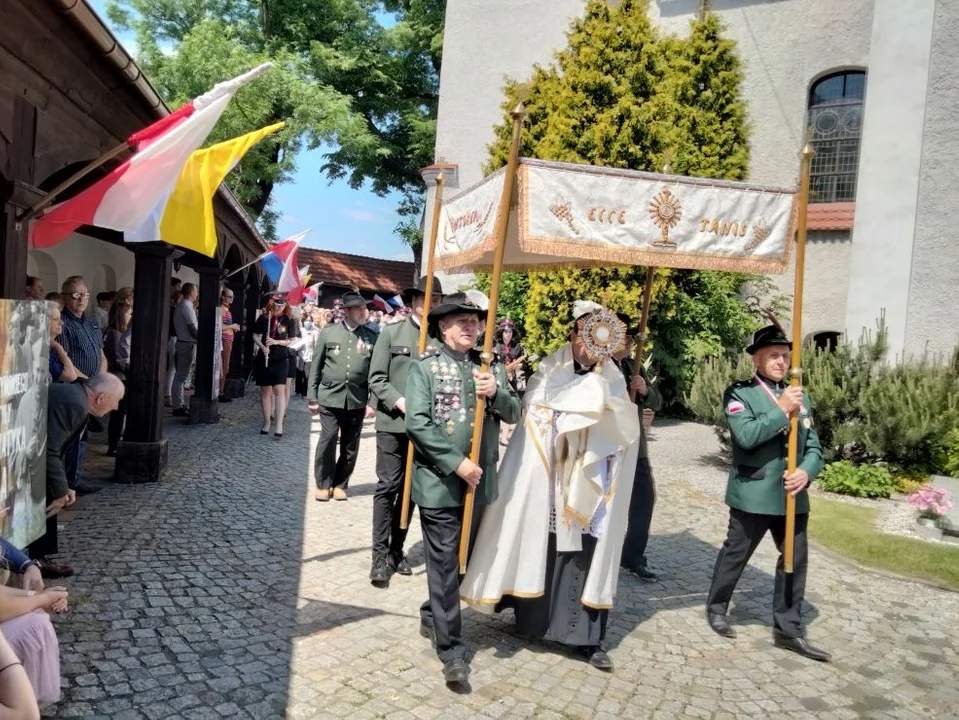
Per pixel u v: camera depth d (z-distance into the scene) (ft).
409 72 90.58
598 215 12.08
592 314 12.73
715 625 14.57
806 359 29.76
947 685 12.70
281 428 34.42
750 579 17.83
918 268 31.35
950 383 28.07
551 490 12.96
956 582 17.61
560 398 12.76
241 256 44.73
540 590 12.70
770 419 13.26
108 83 16.48
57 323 14.97
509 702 11.37
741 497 13.97
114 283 44.60
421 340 15.08
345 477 23.31
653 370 40.45
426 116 91.30
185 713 10.37
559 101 34.65
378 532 16.20
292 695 11.08
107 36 14.12
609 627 14.65
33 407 11.12
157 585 14.96
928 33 31.07
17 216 13.66
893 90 31.78
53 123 14.90
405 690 11.48
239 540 18.30
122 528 18.54
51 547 14.89
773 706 11.77
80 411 13.11
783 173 45.75
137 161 14.01
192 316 37.09
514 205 12.66
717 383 31.42
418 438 12.02
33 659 9.18
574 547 12.75
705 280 39.40
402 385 16.84
